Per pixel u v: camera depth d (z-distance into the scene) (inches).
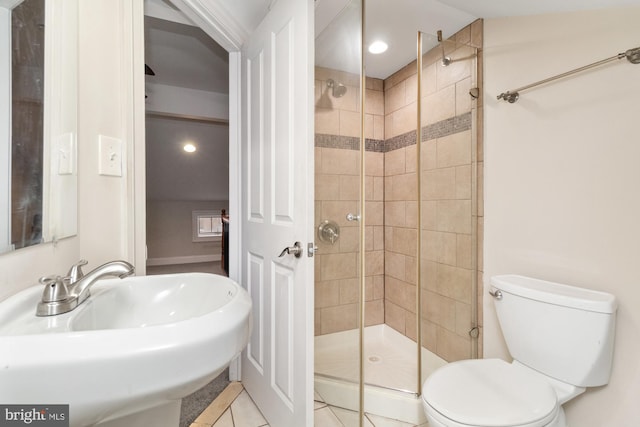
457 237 62.9
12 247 25.3
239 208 67.7
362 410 51.1
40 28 29.3
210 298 34.4
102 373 18.0
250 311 27.4
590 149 44.7
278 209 50.1
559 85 48.0
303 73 42.7
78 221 36.1
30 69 27.9
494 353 58.6
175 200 206.5
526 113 52.5
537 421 34.7
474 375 43.9
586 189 45.2
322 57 56.3
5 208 24.6
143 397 19.3
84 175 36.9
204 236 215.3
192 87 113.0
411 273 79.3
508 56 55.0
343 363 54.6
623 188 41.5
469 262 61.6
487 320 59.5
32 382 16.8
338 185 54.2
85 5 36.7
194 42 81.3
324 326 57.2
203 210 214.4
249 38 60.2
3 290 24.5
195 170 185.3
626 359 41.2
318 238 57.2
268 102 52.7
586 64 45.1
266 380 54.6
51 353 17.4
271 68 51.4
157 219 202.7
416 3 54.3
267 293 54.1
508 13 53.6
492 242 58.2
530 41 51.8
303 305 43.4
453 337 63.4
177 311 34.9
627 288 41.2
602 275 43.7
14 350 17.0
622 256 41.7
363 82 49.4
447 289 64.1
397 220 84.4
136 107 44.9
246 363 63.9
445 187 64.3
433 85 64.4
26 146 27.3
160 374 19.4
